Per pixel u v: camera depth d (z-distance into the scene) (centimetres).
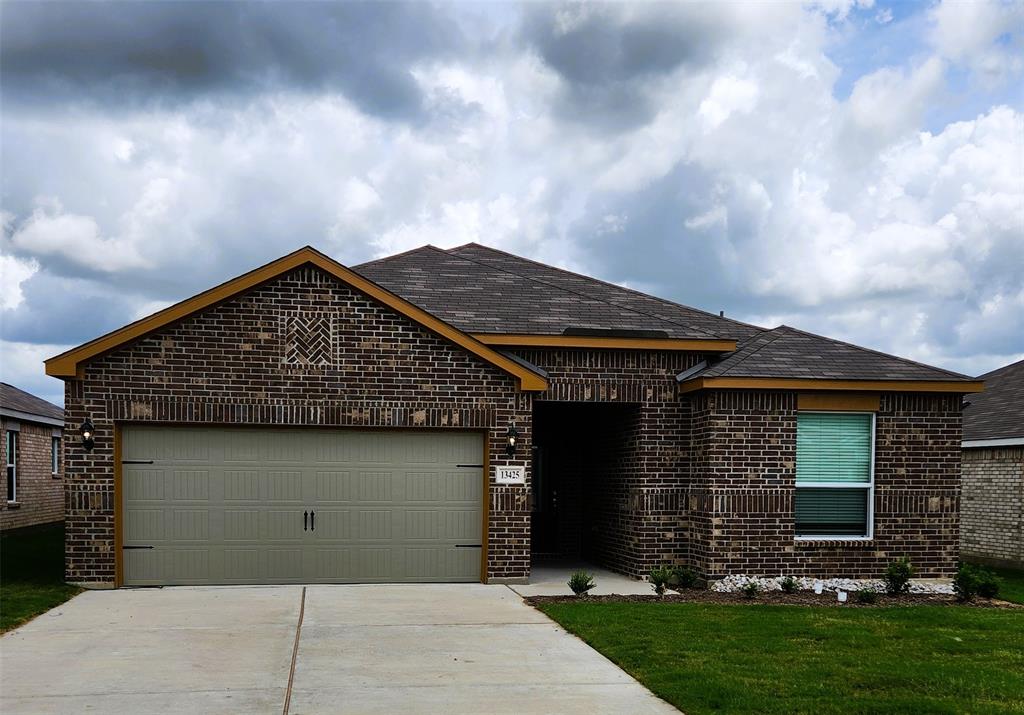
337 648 858
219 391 1213
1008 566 1706
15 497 2225
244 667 780
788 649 849
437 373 1273
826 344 1476
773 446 1310
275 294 1231
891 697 696
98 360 1188
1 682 727
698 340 1386
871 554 1336
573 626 952
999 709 666
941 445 1367
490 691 716
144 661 798
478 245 1891
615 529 1472
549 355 1373
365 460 1270
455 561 1291
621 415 1465
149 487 1214
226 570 1229
